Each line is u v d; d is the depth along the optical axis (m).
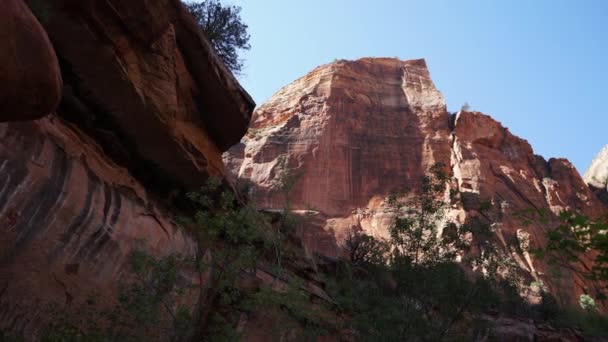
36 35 3.27
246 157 62.84
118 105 12.38
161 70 13.17
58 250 8.96
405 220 12.94
